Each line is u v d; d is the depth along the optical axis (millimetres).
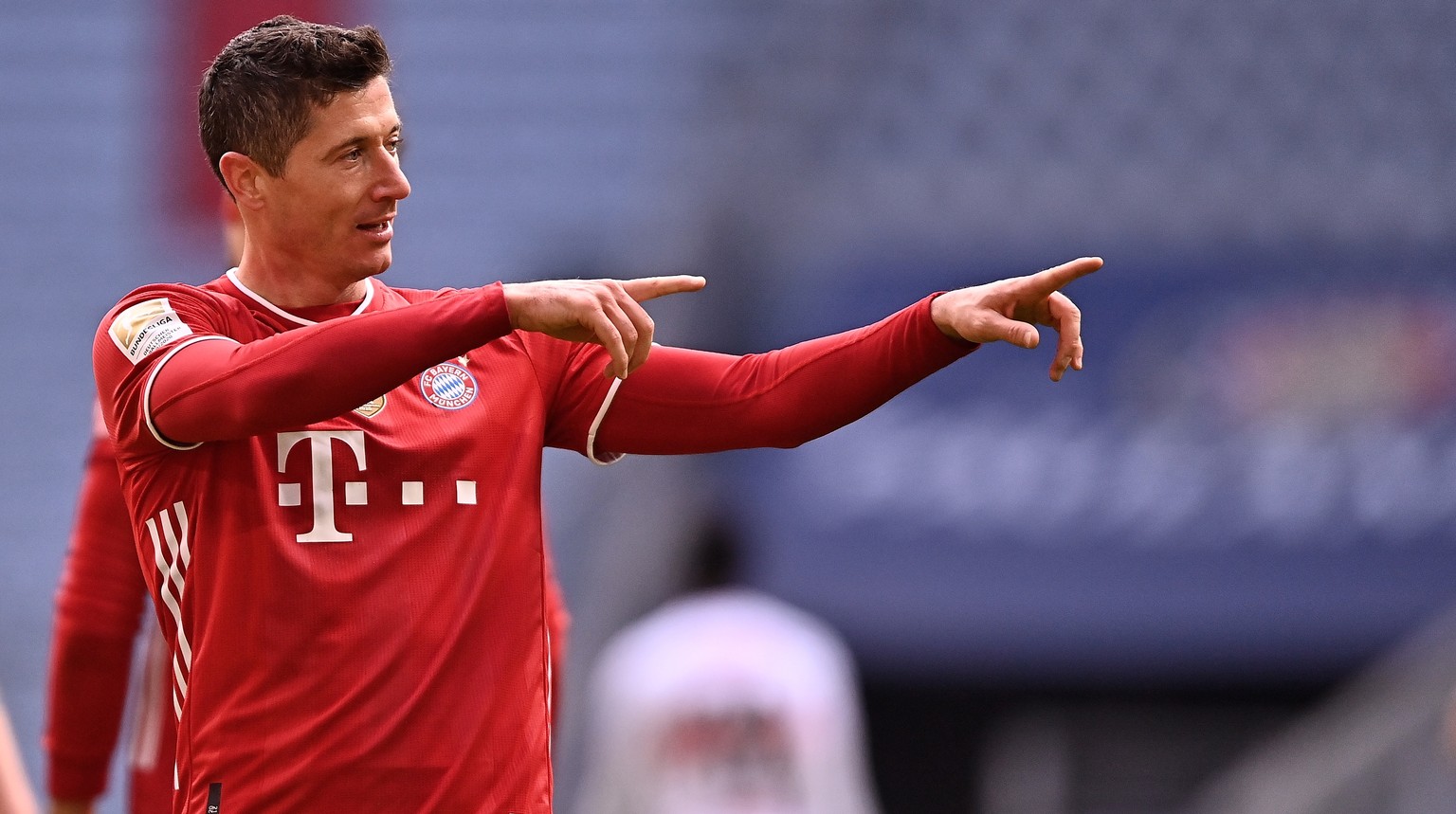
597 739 19109
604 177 40250
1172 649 27547
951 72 35812
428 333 7801
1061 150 34094
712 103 38656
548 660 8922
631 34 41719
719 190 34125
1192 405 27688
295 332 7977
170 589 8656
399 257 38812
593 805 16922
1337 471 27188
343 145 8492
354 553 8383
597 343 8469
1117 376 27922
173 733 11359
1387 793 24031
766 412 9039
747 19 41031
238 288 8945
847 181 33438
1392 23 34844
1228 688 30312
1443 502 26844
